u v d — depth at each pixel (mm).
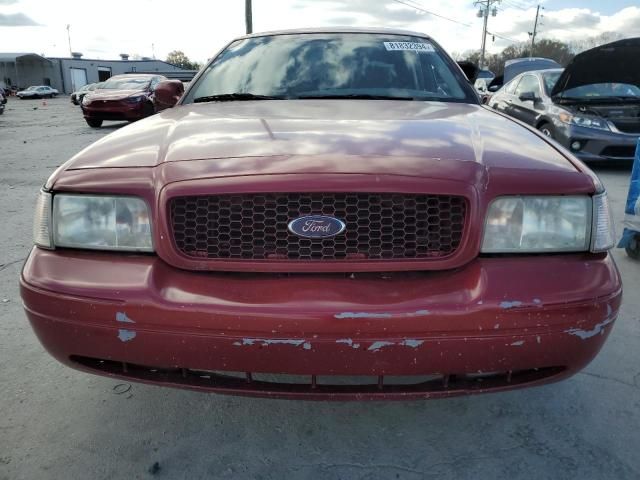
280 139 1784
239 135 1862
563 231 1594
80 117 20016
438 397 1587
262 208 1557
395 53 2982
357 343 1478
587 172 1679
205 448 1884
